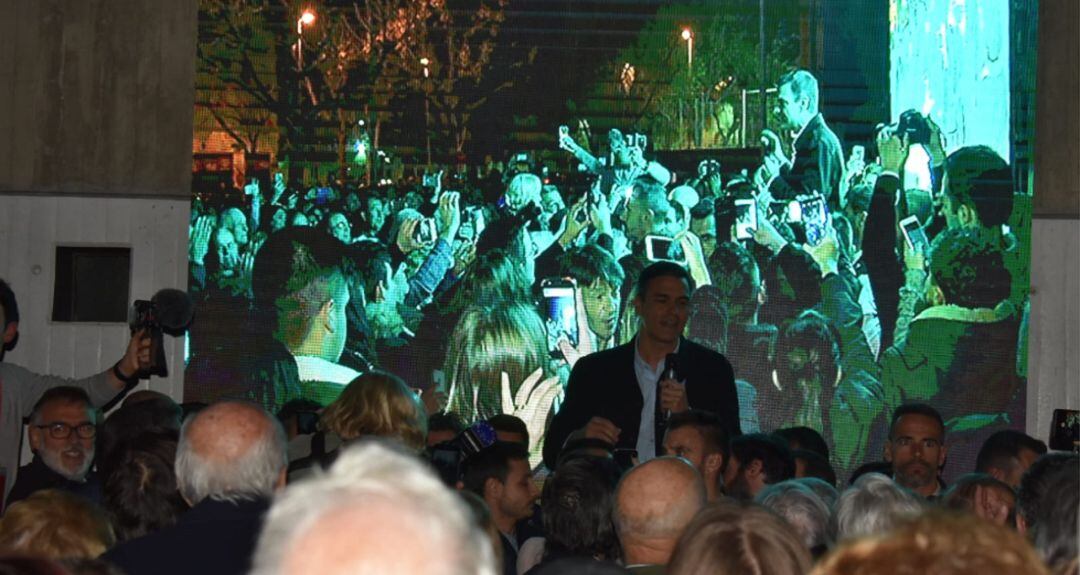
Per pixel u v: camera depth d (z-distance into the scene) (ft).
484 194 28.45
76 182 28.84
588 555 13.52
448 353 28.19
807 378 28.35
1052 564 9.16
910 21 28.71
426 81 28.55
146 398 16.46
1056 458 11.69
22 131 28.91
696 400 24.71
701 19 28.66
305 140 28.45
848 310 28.45
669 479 10.59
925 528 4.53
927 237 28.50
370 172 28.45
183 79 28.91
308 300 28.19
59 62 29.01
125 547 10.00
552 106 28.53
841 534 11.59
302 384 28.07
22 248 28.71
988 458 19.90
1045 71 29.01
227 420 10.57
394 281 28.27
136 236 28.68
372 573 4.30
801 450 19.99
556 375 28.17
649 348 24.77
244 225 28.35
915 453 20.77
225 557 10.01
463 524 4.54
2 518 10.16
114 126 28.91
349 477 4.65
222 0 28.66
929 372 28.35
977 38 28.68
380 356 28.17
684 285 24.79
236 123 28.48
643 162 28.50
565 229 28.40
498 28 28.60
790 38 28.66
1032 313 28.55
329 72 28.55
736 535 8.48
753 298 28.40
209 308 28.19
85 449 17.88
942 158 28.60
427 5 28.63
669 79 28.60
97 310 28.91
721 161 28.55
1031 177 28.53
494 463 16.57
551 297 28.27
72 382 20.12
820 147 28.60
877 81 28.66
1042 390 28.35
